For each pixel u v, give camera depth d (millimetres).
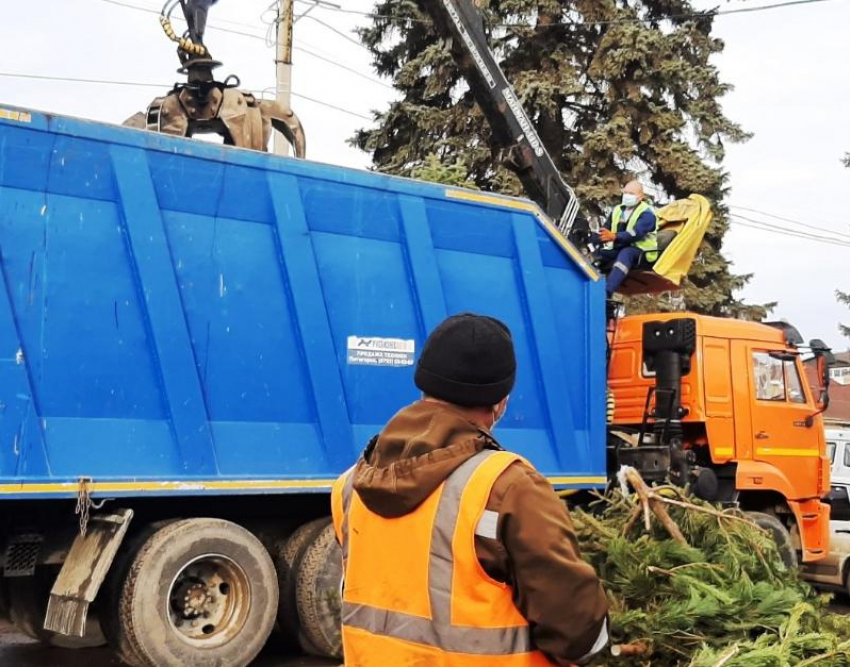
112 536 5598
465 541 2152
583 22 19422
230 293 6223
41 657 6789
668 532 4551
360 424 6734
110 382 5707
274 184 6473
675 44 19484
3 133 5477
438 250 7316
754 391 9469
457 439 2266
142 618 5656
